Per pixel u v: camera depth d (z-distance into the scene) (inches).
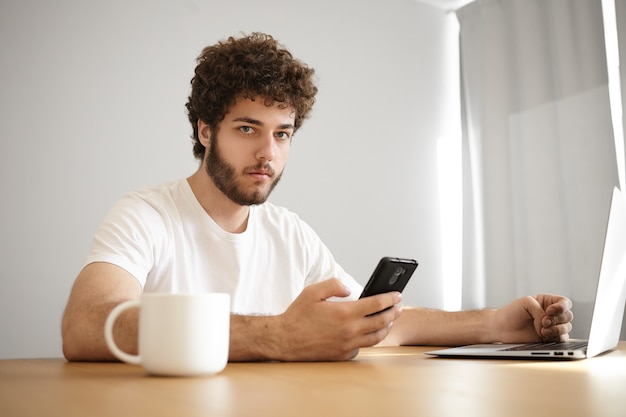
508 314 46.4
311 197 115.6
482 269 120.5
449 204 133.1
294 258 58.4
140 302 25.8
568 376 25.5
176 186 53.5
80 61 97.3
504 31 121.5
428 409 17.2
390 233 124.0
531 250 112.3
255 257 55.6
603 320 35.2
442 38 137.6
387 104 127.6
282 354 31.5
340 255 117.4
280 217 59.6
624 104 100.3
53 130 94.2
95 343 31.8
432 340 49.0
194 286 51.4
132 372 27.0
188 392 20.5
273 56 49.7
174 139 103.7
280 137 50.6
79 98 96.7
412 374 26.0
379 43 128.4
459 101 137.0
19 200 90.8
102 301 34.1
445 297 129.3
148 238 46.4
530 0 116.9
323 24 122.0
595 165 104.7
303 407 17.5
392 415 16.2
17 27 93.2
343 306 31.6
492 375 25.8
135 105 101.0
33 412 16.9
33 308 90.4
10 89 91.9
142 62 102.3
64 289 92.7
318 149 117.6
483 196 121.1
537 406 17.8
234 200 50.6
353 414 16.4
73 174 94.9
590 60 106.9
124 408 17.4
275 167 50.2
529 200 113.5
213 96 49.4
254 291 55.4
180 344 24.6
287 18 118.0
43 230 92.0
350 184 120.3
